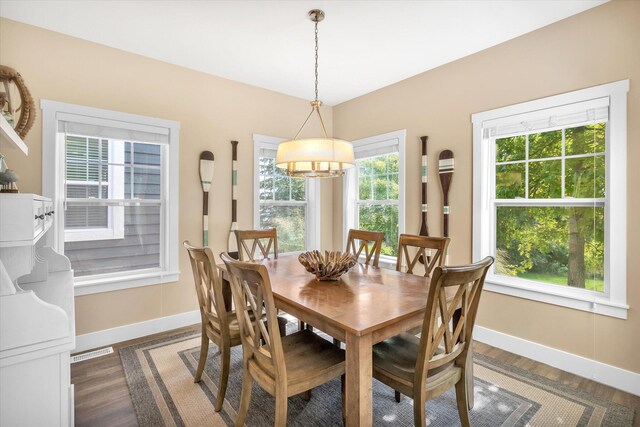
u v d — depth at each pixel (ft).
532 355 8.23
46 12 7.39
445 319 4.59
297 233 13.56
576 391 6.86
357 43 8.82
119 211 9.50
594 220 7.55
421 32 8.27
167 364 7.88
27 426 3.89
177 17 7.60
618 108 6.91
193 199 10.50
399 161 11.46
